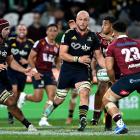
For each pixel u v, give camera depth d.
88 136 28.00
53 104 36.38
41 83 43.44
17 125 40.31
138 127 36.19
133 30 55.66
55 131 32.28
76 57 32.50
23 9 62.72
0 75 31.55
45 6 62.09
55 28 43.31
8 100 31.64
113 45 29.75
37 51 43.00
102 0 63.12
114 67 30.34
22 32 45.03
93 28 55.19
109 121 32.88
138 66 29.48
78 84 32.88
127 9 60.31
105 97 29.64
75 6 57.41
